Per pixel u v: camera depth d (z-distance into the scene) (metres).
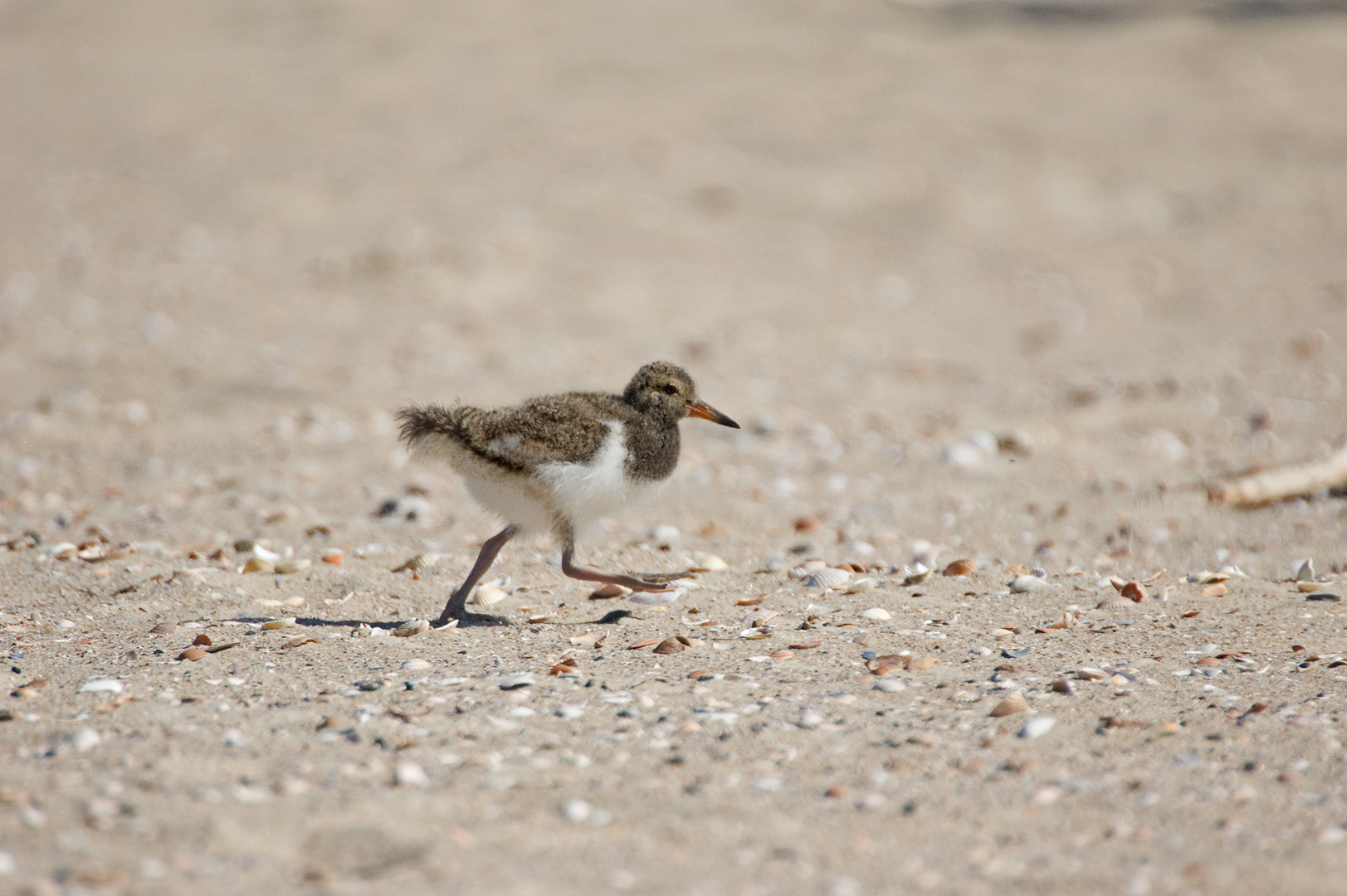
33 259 21.14
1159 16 36.72
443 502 11.32
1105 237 23.48
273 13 36.66
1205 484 11.38
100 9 37.41
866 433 14.16
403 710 6.25
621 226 23.16
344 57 32.78
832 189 25.14
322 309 19.36
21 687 6.60
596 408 8.25
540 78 31.14
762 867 4.86
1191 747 5.83
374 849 4.89
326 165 25.62
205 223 22.83
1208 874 4.77
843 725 6.13
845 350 18.17
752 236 23.12
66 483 11.94
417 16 35.97
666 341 18.33
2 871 4.62
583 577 8.26
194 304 19.39
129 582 8.77
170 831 4.96
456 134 27.42
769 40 34.38
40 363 16.56
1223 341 18.06
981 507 11.20
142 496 11.46
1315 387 15.59
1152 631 7.47
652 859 4.91
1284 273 21.22
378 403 15.02
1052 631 7.52
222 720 6.14
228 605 8.29
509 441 7.73
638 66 31.98
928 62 32.53
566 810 5.28
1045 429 13.95
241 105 29.47
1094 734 5.98
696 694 6.52
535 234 22.55
